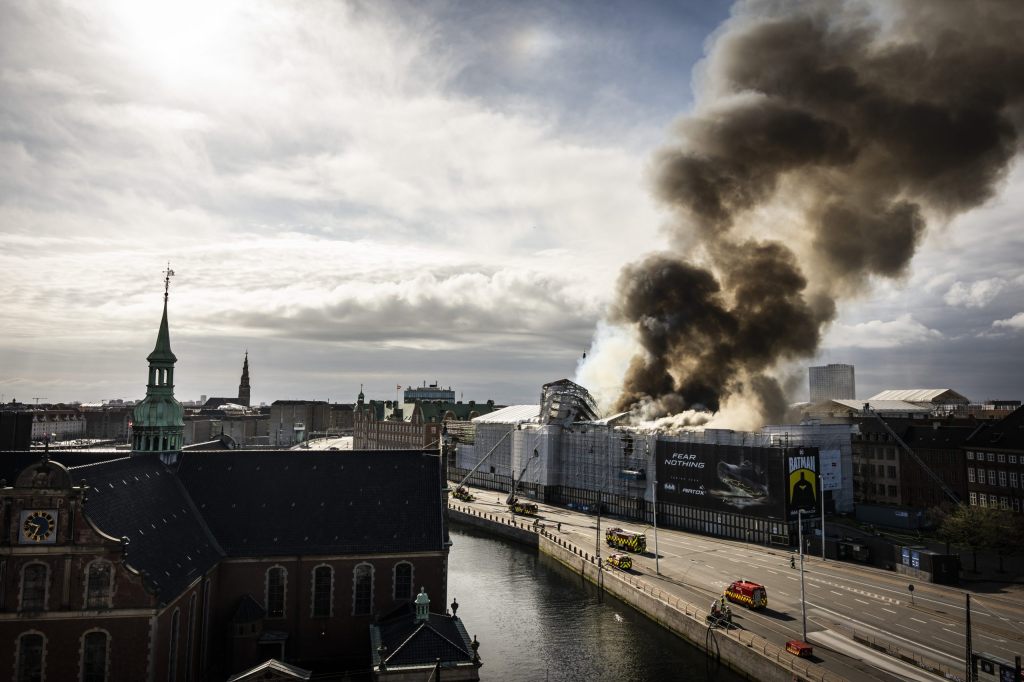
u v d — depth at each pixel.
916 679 52.97
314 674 59.16
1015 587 80.12
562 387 163.00
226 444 96.31
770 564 92.69
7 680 45.97
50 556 46.97
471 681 50.31
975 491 115.19
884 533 108.19
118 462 59.47
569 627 75.31
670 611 72.44
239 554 62.41
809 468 107.81
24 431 96.69
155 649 47.66
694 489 119.81
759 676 58.00
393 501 68.75
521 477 165.88
